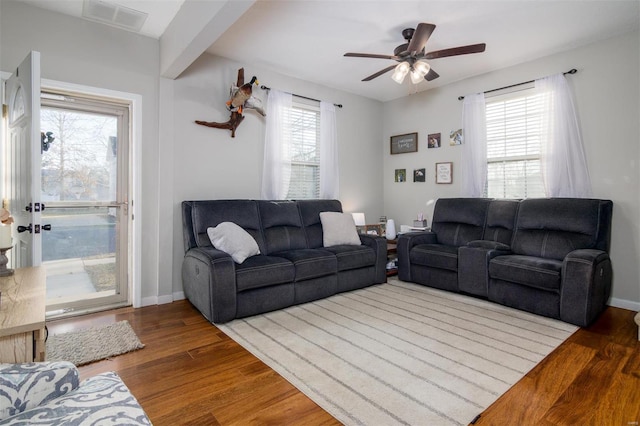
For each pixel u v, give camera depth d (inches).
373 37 128.8
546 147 142.9
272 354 88.5
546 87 142.7
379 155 214.2
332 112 184.7
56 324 108.7
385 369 81.0
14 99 94.0
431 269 150.8
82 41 114.1
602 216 122.6
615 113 128.0
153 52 128.8
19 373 39.1
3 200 103.0
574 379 76.1
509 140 159.0
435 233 170.7
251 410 65.7
